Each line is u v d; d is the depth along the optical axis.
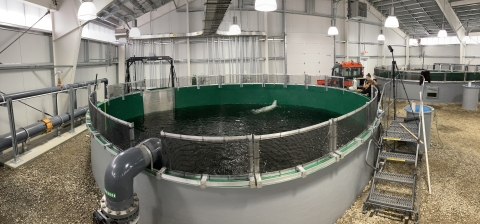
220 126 9.02
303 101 11.40
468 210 4.59
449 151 7.04
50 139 8.16
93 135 5.26
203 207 3.52
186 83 13.55
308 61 18.31
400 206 4.35
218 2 7.87
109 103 8.73
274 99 11.94
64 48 9.26
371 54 22.23
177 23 15.28
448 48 23.31
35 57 8.56
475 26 19.88
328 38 19.02
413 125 6.62
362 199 4.95
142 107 10.61
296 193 3.67
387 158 5.40
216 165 4.14
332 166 4.05
